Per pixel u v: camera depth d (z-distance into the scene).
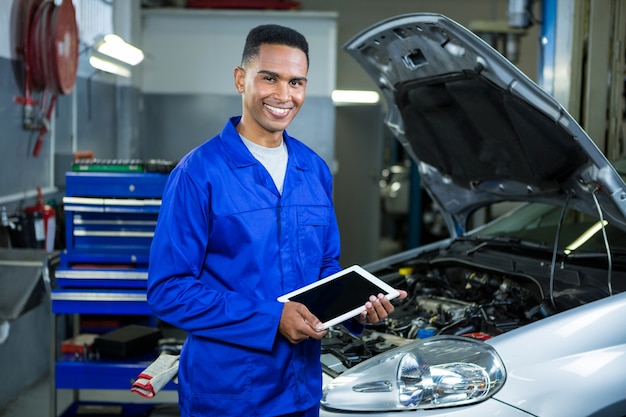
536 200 2.81
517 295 2.54
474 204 3.14
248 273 1.73
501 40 5.93
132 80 6.16
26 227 3.80
